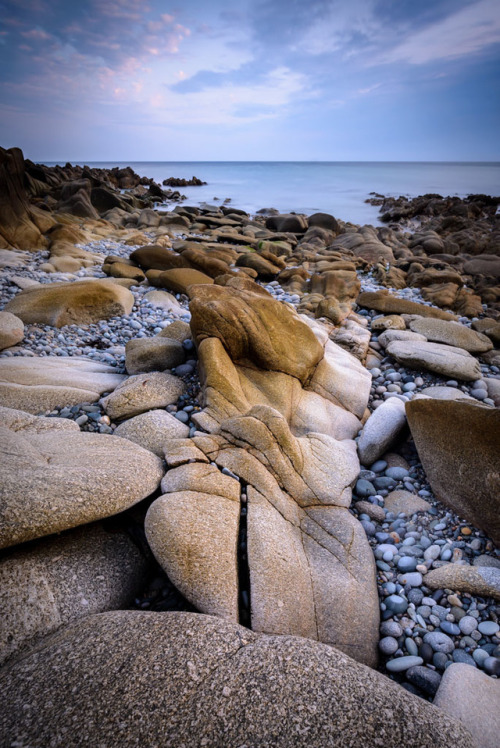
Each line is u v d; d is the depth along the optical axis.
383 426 4.44
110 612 2.31
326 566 2.97
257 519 2.96
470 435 3.43
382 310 8.04
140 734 1.64
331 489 3.66
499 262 13.15
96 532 2.89
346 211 31.53
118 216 20.67
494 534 3.35
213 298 5.09
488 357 6.61
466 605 2.92
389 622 2.79
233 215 23.20
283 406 4.70
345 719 1.72
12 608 2.24
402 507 3.88
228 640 2.09
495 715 2.15
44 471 2.65
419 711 1.81
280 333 5.03
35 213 12.68
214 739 1.64
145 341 5.51
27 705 1.75
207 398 4.35
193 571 2.51
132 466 3.12
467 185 51.59
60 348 6.06
